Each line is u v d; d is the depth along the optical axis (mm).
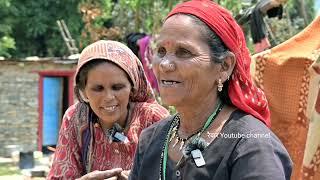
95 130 3100
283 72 3172
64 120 3188
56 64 16250
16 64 15961
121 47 3076
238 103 2096
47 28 24984
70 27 24312
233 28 2104
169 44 2059
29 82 16188
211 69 2072
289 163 2014
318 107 2838
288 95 3164
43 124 16516
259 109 2176
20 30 24953
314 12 18734
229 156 1993
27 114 16281
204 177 2006
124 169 3035
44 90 16391
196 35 2043
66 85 16531
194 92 2068
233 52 2098
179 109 2145
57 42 24781
